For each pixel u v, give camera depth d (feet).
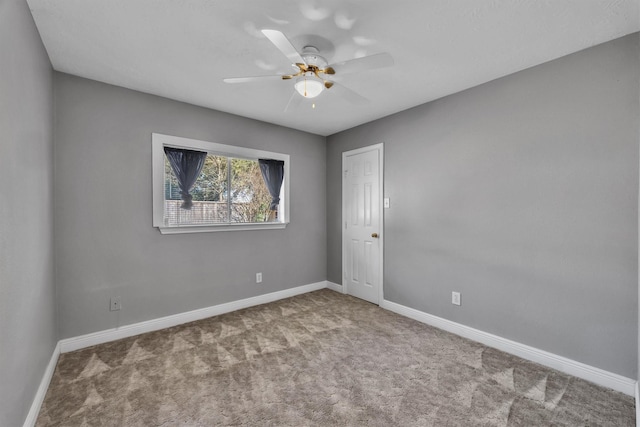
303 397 5.97
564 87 6.83
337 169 13.43
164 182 9.49
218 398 5.93
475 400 5.88
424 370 6.96
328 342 8.41
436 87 8.58
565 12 5.35
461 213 8.84
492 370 6.95
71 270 7.84
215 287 10.56
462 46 6.48
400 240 10.67
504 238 7.89
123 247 8.65
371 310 11.04
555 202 6.98
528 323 7.47
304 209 13.24
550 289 7.08
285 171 12.55
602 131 6.32
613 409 5.58
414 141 10.14
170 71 7.68
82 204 8.00
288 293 12.67
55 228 7.58
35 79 5.71
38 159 5.91
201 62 7.23
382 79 8.06
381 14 5.43
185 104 9.77
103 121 8.30
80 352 7.75
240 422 5.27
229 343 8.34
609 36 6.07
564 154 6.84
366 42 6.35
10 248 4.24
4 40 4.04
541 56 6.88
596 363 6.43
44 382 6.03
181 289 9.77
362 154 12.18
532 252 7.38
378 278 11.55
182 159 9.82
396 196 10.78
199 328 9.37
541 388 6.25
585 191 6.55
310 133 13.43
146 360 7.38
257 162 11.83
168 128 9.42
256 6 5.23
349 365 7.18
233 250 11.03
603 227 6.33
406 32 5.98
